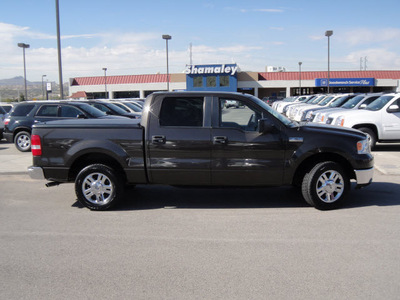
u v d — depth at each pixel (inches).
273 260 160.9
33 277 149.3
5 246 181.3
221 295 132.9
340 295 131.6
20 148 511.2
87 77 2527.1
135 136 231.1
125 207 246.4
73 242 185.5
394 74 2321.6
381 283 139.7
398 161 381.7
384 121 447.5
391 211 227.1
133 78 2475.4
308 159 234.4
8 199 270.4
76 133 235.6
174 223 212.2
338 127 241.3
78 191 235.5
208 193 281.1
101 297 133.1
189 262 160.6
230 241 183.3
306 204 246.1
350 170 238.5
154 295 133.9
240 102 230.2
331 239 183.3
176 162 229.6
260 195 272.2
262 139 224.8
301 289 136.0
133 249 175.6
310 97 1063.6
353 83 2269.9
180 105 232.7
